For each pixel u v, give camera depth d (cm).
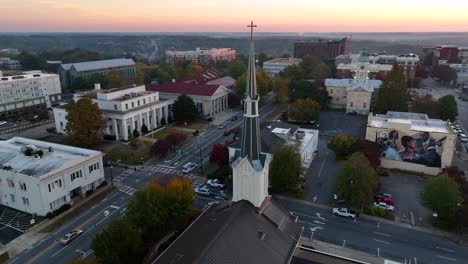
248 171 4541
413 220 6962
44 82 17938
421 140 9225
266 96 19562
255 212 4569
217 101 15950
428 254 5897
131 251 5234
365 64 16575
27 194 7281
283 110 16462
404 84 14500
